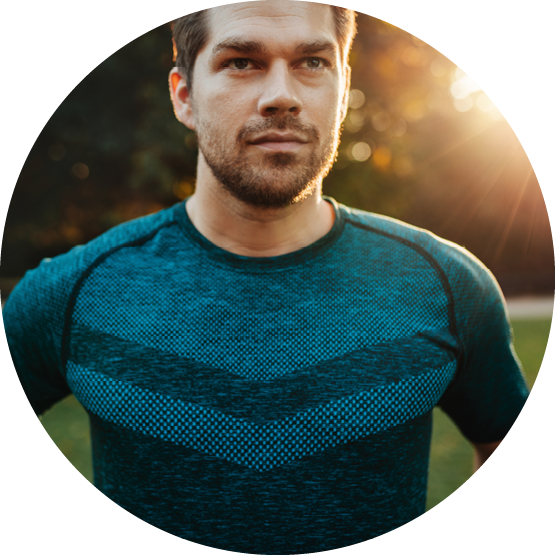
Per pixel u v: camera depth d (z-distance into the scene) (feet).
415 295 4.00
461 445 12.16
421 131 20.95
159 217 4.31
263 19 3.61
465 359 4.14
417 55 19.11
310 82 3.74
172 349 3.81
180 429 3.69
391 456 3.77
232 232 3.94
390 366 3.81
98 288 3.99
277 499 3.67
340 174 18.90
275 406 3.70
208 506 3.68
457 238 23.11
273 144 3.65
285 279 3.91
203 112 3.83
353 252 4.07
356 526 3.72
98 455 4.00
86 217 21.50
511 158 21.81
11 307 4.20
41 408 4.45
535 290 24.67
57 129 18.89
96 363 3.87
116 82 18.12
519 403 4.47
